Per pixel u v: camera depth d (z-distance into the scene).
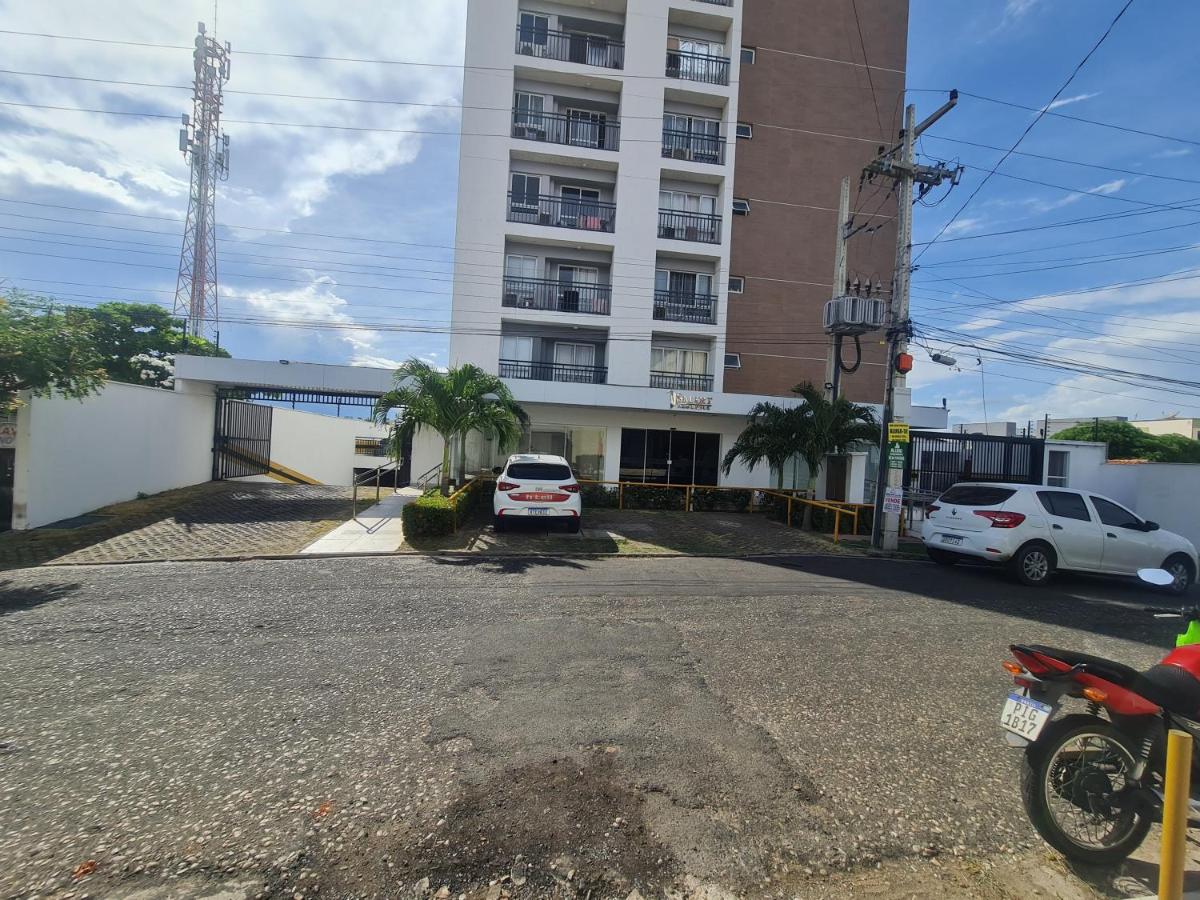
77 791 2.88
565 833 2.64
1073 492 9.11
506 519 11.98
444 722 3.69
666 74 22.12
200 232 28.92
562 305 21.66
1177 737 1.97
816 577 8.72
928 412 20.39
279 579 7.71
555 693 4.17
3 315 8.78
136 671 4.45
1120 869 2.60
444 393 13.13
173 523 11.70
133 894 2.22
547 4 22.09
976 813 2.92
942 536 9.65
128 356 22.41
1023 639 5.87
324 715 3.76
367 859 2.44
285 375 16.73
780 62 24.05
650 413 19.39
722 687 4.38
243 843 2.53
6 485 10.55
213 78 29.41
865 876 2.46
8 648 4.94
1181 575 9.05
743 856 2.54
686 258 22.67
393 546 10.23
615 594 7.21
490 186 20.45
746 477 19.61
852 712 4.02
